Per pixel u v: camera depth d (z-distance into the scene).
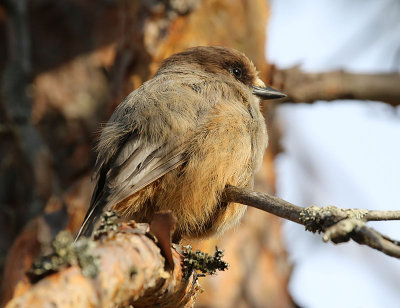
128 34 12.19
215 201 8.63
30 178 13.41
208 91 9.11
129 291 6.18
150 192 8.38
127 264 6.14
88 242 5.88
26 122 13.52
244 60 10.47
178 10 11.98
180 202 8.49
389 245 6.06
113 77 12.36
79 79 14.34
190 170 8.41
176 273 7.11
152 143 8.37
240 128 8.77
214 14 12.18
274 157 13.84
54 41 14.64
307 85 13.23
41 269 5.53
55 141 13.84
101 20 14.70
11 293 12.08
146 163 8.28
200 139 8.50
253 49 12.55
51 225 12.32
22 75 13.73
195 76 9.69
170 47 11.93
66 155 13.69
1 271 13.22
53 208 12.53
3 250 13.41
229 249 12.90
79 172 13.45
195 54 10.44
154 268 6.50
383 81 13.21
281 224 13.88
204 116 8.66
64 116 13.96
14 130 13.45
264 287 13.05
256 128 9.20
